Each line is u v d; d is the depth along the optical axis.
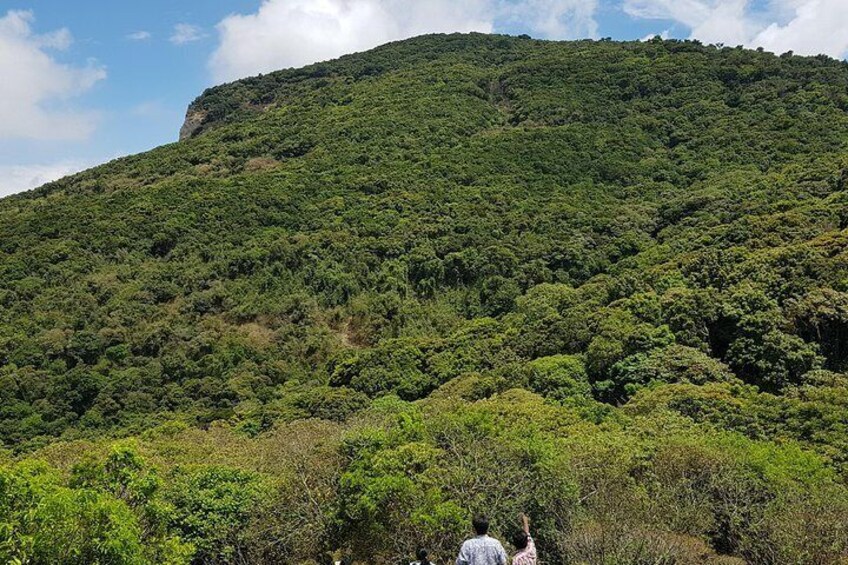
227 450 19.92
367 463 12.32
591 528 10.41
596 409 21.28
